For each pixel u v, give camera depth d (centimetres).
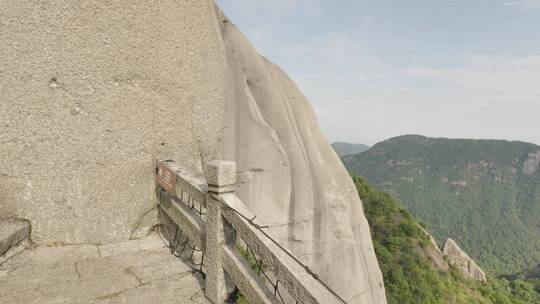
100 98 410
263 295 258
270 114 912
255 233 268
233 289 324
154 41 452
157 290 338
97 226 419
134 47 432
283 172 884
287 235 879
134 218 446
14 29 354
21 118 369
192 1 504
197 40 515
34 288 322
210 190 315
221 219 310
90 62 400
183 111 496
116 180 429
